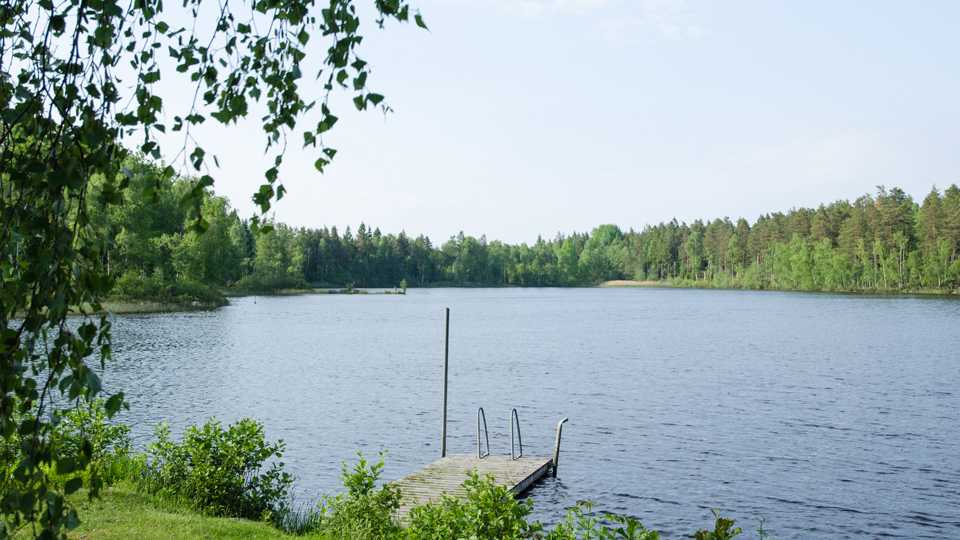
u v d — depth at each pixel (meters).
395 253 169.88
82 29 2.72
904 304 76.69
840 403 20.52
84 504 7.38
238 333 42.44
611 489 12.46
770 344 37.62
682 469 13.72
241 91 3.25
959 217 97.00
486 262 185.38
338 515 7.69
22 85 2.73
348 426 17.20
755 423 17.81
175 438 15.13
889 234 105.31
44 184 2.47
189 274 68.56
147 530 6.76
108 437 8.82
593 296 119.44
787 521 11.00
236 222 110.94
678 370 27.70
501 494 6.07
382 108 3.13
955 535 10.52
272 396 21.20
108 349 2.70
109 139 2.67
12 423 2.53
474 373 26.84
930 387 23.27
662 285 176.12
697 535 4.22
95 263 2.57
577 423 17.81
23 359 2.49
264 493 8.77
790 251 127.62
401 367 28.47
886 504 11.79
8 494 2.40
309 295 112.12
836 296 100.81
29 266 2.55
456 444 15.56
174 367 27.12
